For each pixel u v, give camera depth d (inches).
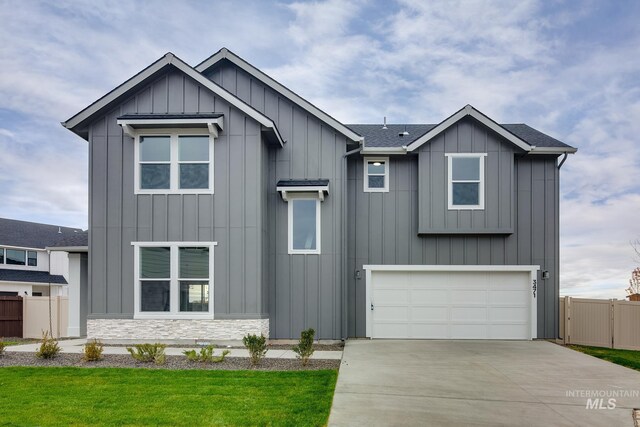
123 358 361.4
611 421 219.6
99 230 448.5
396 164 514.9
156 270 445.7
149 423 207.2
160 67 448.5
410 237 507.2
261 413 220.8
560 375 311.6
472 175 494.6
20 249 1113.4
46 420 211.0
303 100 488.1
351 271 506.0
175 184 448.8
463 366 338.3
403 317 501.7
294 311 475.5
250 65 494.3
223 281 442.0
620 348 478.0
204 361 347.6
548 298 499.8
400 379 293.6
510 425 211.6
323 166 490.0
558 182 508.7
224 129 452.1
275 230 484.1
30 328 607.5
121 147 454.3
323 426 203.9
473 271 501.4
